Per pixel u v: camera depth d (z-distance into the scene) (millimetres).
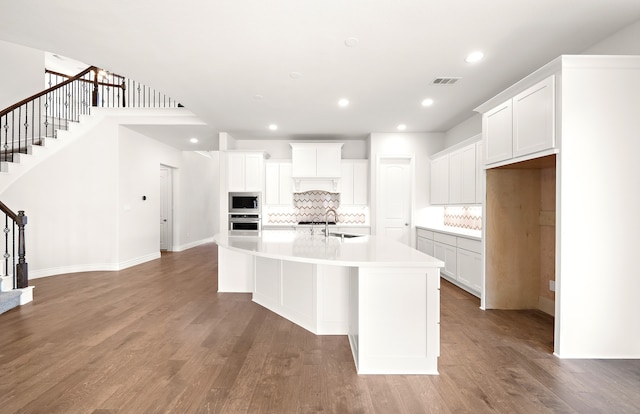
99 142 6145
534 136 3031
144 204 7148
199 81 4066
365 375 2438
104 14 2668
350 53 3342
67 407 2020
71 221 5914
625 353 2711
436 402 2100
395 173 6938
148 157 7289
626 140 2709
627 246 2705
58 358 2674
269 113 5445
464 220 6074
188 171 9484
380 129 6535
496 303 4051
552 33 2973
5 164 5145
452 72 3814
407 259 2484
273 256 2691
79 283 5234
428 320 2457
